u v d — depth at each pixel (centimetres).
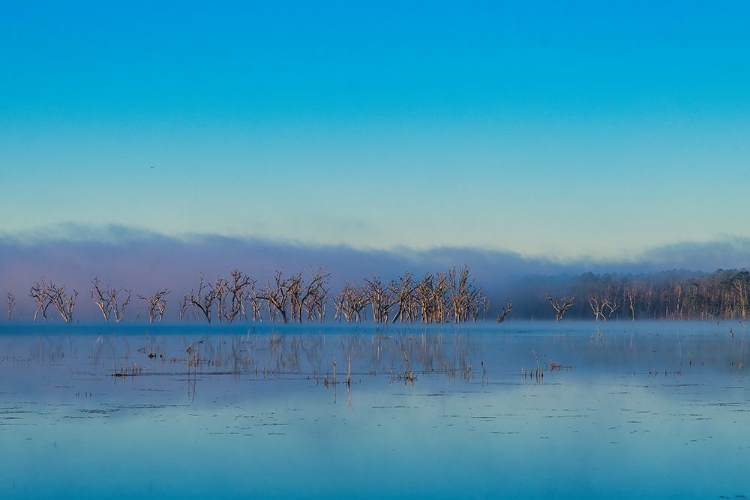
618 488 1870
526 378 3853
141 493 1841
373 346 6681
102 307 16600
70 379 3831
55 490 1867
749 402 3019
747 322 16850
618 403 2995
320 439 2358
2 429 2506
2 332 10650
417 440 2345
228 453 2195
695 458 2128
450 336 8794
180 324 16375
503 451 2211
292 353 5825
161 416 2725
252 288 15675
